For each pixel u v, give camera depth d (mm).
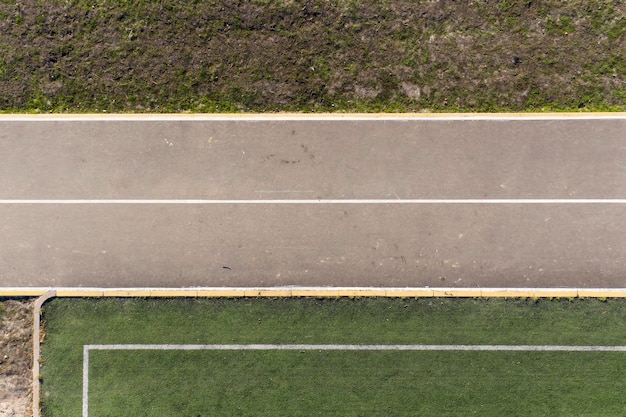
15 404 9305
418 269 9312
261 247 9383
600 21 9391
